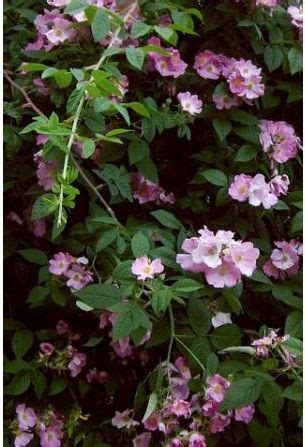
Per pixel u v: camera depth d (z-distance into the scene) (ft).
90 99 4.34
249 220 4.87
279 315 4.82
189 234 4.55
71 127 4.36
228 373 4.05
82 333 5.11
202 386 4.04
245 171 4.93
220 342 4.20
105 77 4.12
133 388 5.09
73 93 4.19
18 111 4.80
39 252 4.74
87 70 4.57
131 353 4.83
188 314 4.17
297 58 4.98
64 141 4.31
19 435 4.77
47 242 5.09
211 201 5.09
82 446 5.08
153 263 4.03
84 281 4.57
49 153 4.37
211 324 4.31
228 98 4.88
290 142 4.91
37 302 4.86
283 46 5.18
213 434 4.17
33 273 5.24
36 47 5.01
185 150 5.28
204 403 4.04
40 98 4.96
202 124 5.21
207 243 4.08
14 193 5.02
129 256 4.52
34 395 5.10
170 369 4.15
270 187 4.72
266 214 4.90
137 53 4.32
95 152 4.75
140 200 4.99
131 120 4.90
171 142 5.29
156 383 4.09
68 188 3.97
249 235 4.96
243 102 5.17
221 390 3.97
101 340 4.98
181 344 4.17
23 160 5.00
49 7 5.41
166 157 5.32
